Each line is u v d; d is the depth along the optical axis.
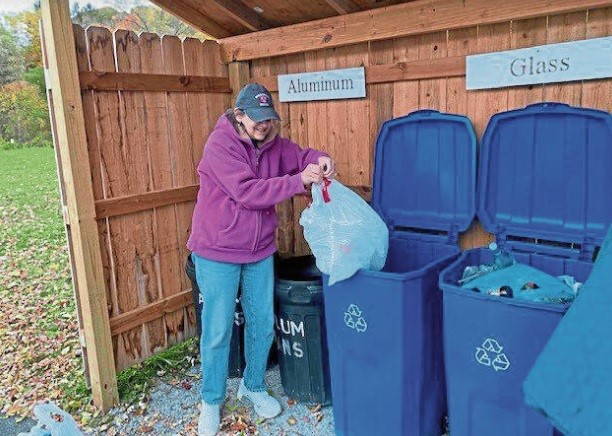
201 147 3.51
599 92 2.32
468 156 2.64
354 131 3.20
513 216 2.56
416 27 2.75
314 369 2.86
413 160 2.84
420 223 2.83
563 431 1.43
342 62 3.17
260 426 2.78
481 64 2.59
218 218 2.53
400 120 2.83
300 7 3.21
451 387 2.16
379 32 2.88
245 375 2.91
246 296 2.77
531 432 1.98
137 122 3.11
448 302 2.08
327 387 2.90
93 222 2.87
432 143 2.76
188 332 3.63
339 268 2.32
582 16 2.31
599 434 1.33
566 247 2.42
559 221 2.44
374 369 2.38
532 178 2.48
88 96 2.85
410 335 2.26
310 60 3.31
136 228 3.20
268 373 3.32
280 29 3.29
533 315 1.85
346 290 2.36
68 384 3.31
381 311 2.27
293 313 2.79
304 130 3.46
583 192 2.35
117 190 3.06
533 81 2.45
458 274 2.34
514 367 1.94
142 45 3.09
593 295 1.49
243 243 2.57
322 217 2.38
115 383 3.06
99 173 2.96
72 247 2.92
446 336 2.13
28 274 5.94
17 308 4.88
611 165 2.26
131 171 3.12
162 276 3.40
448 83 2.76
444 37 2.74
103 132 2.95
